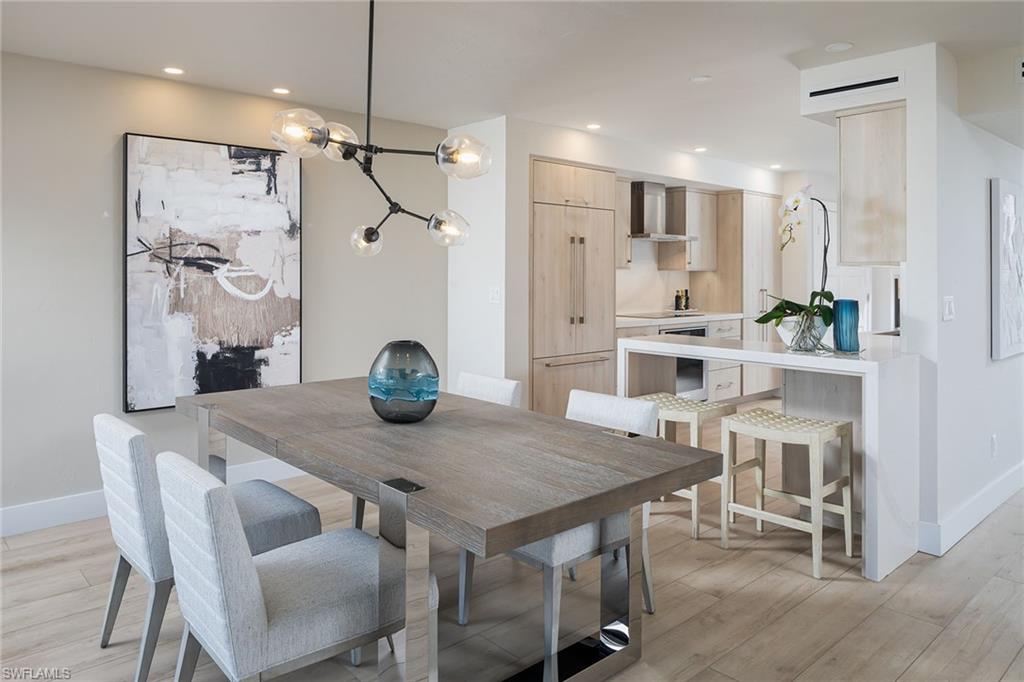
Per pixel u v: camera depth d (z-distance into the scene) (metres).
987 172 3.64
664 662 2.24
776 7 2.74
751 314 6.92
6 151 3.26
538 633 2.40
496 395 3.04
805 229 7.07
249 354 4.04
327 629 1.66
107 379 3.59
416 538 1.72
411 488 1.67
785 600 2.66
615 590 2.24
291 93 4.01
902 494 3.02
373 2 2.62
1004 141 3.85
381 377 2.34
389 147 4.70
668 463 1.90
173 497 1.63
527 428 2.32
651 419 2.47
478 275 4.85
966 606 2.62
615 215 5.53
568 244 5.06
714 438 5.39
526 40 3.14
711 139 5.41
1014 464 4.06
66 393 3.47
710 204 6.88
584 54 3.33
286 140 2.21
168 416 3.79
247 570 1.53
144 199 3.63
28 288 3.35
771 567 2.97
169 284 3.73
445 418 2.48
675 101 4.22
